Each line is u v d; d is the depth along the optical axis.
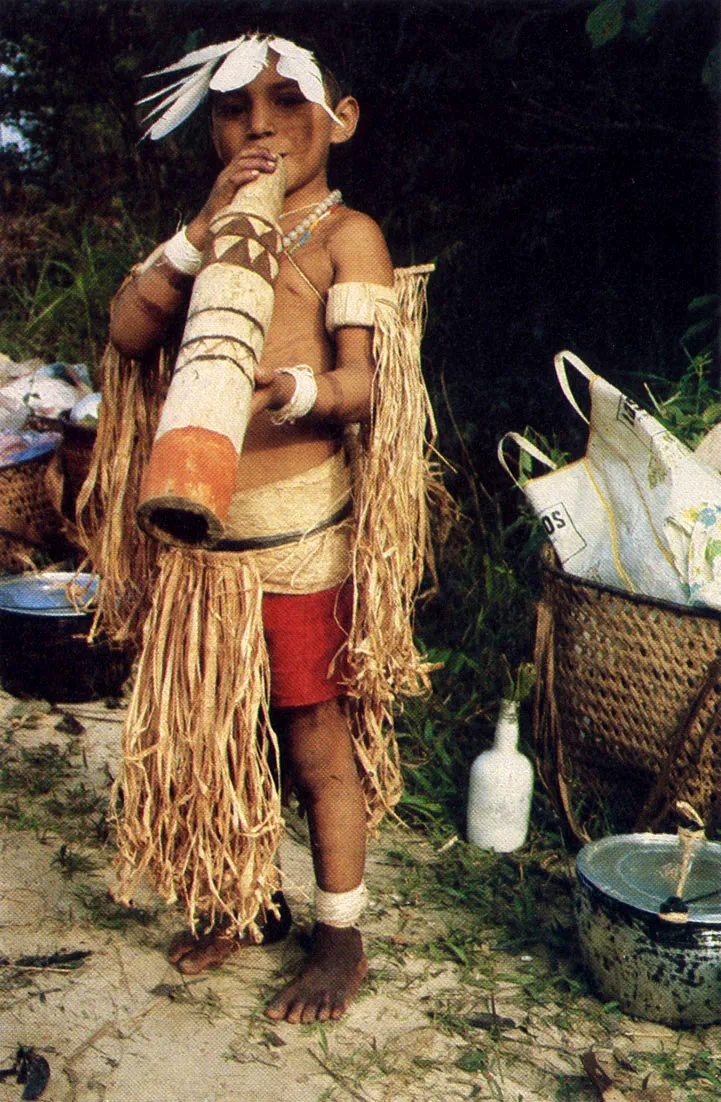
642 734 2.96
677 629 2.85
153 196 7.77
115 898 2.47
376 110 5.21
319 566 2.33
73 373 5.23
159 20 6.31
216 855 2.36
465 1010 2.49
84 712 3.80
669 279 4.93
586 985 2.54
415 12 4.84
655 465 2.87
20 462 4.51
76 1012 2.45
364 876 2.95
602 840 2.60
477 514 4.67
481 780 3.03
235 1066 2.31
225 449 1.84
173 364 2.42
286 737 2.46
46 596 3.93
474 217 5.27
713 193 4.69
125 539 2.53
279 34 5.31
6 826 3.13
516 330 5.19
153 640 2.36
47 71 8.23
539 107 4.78
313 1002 2.45
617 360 4.99
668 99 4.56
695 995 2.39
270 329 2.26
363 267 2.22
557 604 3.10
